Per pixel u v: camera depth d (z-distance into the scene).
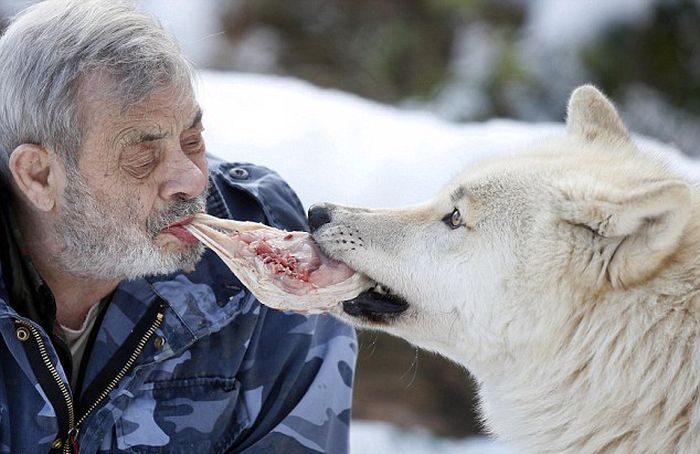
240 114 6.34
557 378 3.14
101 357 3.17
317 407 3.46
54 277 3.21
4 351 3.06
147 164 3.05
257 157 5.87
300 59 11.91
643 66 9.91
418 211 3.48
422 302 3.41
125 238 3.08
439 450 5.97
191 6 12.02
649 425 2.96
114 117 2.98
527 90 9.46
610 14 9.73
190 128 3.16
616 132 3.75
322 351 3.56
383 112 6.68
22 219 3.17
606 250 2.97
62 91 2.96
